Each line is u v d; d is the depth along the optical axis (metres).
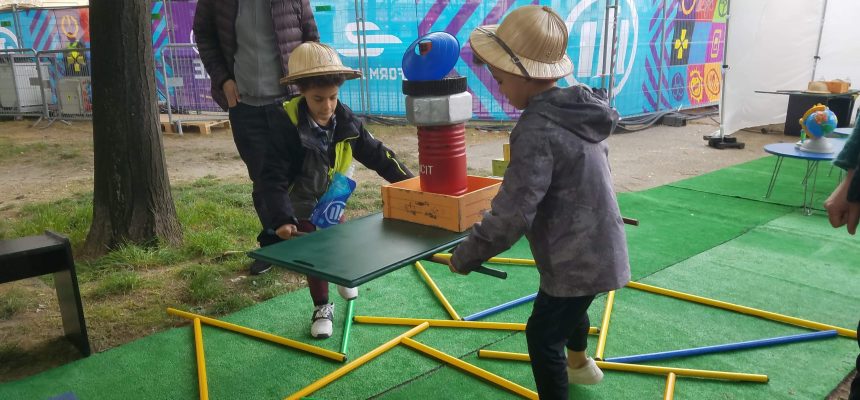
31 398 2.77
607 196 2.09
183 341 3.31
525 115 2.06
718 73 14.20
